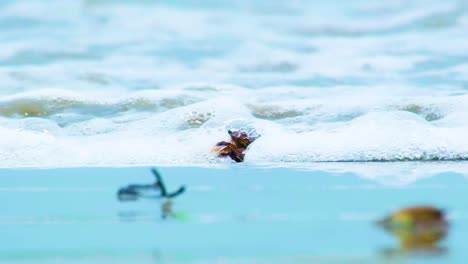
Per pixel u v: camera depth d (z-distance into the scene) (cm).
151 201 1627
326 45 4234
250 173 1919
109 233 1382
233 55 3938
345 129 2264
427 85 2986
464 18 4922
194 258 1223
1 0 5481
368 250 1236
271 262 1191
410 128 2205
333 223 1421
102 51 4075
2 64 3700
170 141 2233
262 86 3033
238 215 1497
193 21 5244
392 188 1731
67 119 2503
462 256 1191
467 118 2356
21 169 1994
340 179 1836
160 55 3953
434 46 3919
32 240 1345
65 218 1499
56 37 4534
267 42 4428
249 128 2231
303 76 3272
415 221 1379
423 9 5272
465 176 1859
